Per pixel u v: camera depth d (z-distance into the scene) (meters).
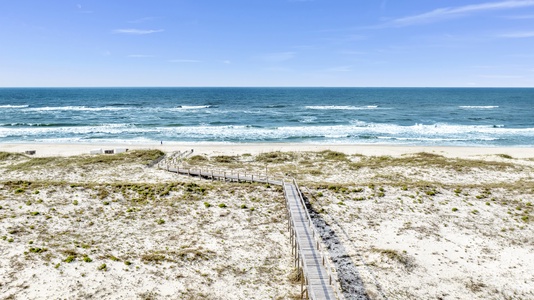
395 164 40.69
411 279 18.59
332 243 21.84
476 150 52.88
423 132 71.88
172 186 29.25
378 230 23.52
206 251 20.64
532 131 73.12
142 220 24.19
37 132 69.00
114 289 16.89
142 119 90.31
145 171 37.16
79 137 64.38
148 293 16.78
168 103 150.38
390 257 20.33
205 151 50.66
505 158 44.91
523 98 199.38
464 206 26.72
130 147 54.22
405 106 138.62
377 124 83.75
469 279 18.67
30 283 16.88
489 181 34.50
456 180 34.84
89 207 25.50
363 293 17.39
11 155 44.56
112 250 20.31
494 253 21.03
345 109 123.94
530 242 22.17
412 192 28.91
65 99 179.62
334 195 28.33
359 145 57.44
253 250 21.02
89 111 111.00
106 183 29.58
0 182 28.42
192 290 17.20
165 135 66.81
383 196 28.28
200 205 26.53
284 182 30.20
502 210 26.12
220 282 17.94
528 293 17.64
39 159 41.97
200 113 106.88
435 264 19.91
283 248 21.36
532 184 31.89
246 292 17.22
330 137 65.31
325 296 15.72
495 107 133.50
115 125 78.38
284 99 187.50
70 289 16.67
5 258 18.67
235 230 23.28
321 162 43.28
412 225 24.12
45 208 24.73
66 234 21.81
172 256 19.94
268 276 18.61
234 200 27.48
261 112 111.25
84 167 38.31
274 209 26.27
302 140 62.81
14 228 21.81
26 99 178.00
